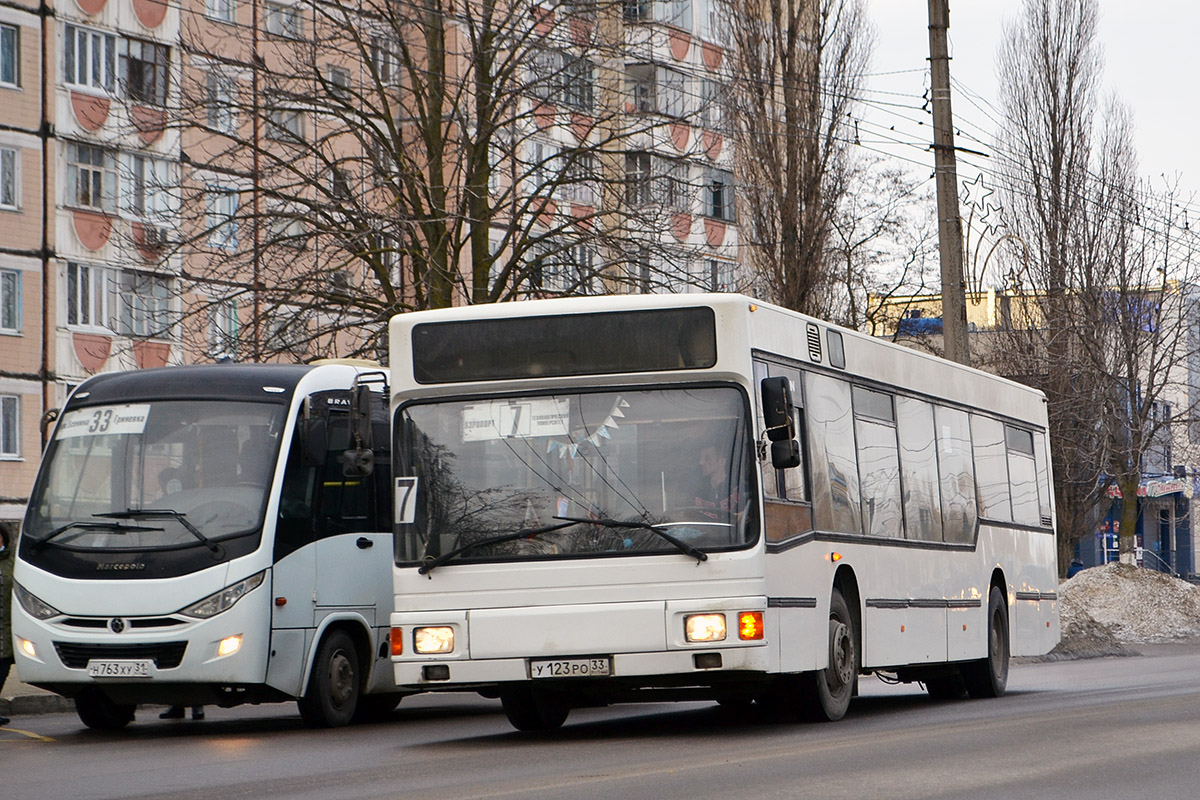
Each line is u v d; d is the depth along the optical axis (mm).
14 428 54156
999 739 14664
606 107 36531
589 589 15508
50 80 54969
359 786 12516
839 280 44250
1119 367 52719
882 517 19469
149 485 19156
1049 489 27688
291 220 34312
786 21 44250
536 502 15766
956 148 36375
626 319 15914
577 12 35594
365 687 20672
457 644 15648
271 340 32719
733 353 15758
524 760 14117
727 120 43531
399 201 34344
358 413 18172
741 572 15414
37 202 54719
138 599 18547
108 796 12477
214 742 17547
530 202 34906
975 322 67250
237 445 19328
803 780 11805
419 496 15984
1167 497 87438
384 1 35719
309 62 35031
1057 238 54188
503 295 34688
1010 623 24453
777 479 16156
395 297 34062
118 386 19938
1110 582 50125
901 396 20656
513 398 16031
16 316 54312
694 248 36188
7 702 22469
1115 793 11016
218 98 35469
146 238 35844
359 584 20438
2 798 12516
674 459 15680
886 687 28672
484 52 35125
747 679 15602
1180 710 17391
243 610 18641
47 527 19172
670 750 14578
